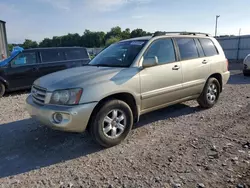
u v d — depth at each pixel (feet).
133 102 13.16
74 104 10.84
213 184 8.67
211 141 12.51
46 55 29.99
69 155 11.65
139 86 13.03
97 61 15.57
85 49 33.88
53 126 11.13
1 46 63.46
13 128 15.65
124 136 12.71
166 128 14.84
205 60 17.40
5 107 21.38
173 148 11.89
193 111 18.28
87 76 11.86
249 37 78.79
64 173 9.97
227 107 19.16
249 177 9.00
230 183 8.69
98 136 11.66
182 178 9.14
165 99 14.75
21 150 12.37
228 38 84.17
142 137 13.51
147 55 13.88
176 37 15.96
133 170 9.94
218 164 10.08
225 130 14.06
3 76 26.66
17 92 29.86
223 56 19.43
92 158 11.22
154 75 13.74
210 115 17.13
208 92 18.20
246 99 21.98
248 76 39.45
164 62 14.64
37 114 11.76
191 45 16.87
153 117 17.08
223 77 19.34
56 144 12.98
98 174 9.75
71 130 11.00
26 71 28.25
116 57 14.73
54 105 11.07
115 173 9.77
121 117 12.46
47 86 11.57
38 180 9.52
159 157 10.98
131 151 11.77
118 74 12.37
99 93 11.30
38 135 14.32
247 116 16.56
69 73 12.92
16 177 9.80
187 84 15.97
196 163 10.25
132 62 13.32
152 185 8.77
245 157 10.58
